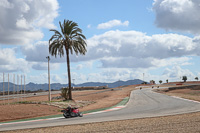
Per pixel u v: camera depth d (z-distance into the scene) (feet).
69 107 67.21
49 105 103.91
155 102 110.83
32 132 42.93
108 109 86.48
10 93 310.45
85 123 50.75
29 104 105.60
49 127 48.11
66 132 40.42
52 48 132.67
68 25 133.08
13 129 48.93
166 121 46.52
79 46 134.62
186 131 35.27
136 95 193.77
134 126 42.34
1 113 83.97
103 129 41.11
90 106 108.06
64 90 135.74
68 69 135.03
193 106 82.48
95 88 476.95
